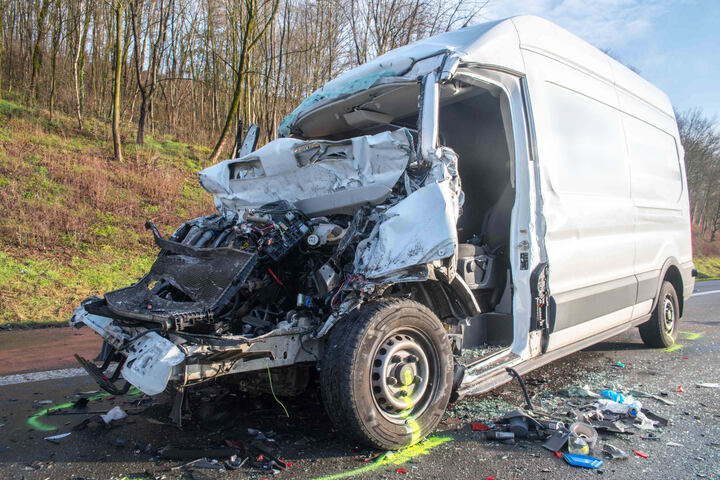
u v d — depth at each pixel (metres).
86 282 8.99
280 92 22.56
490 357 3.98
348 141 3.86
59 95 20.42
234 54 20.64
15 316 7.31
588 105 5.17
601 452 3.29
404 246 3.25
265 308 3.72
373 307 3.26
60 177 12.65
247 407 4.00
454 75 3.71
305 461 3.07
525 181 4.16
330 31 19.83
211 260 3.60
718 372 5.51
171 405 4.07
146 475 2.86
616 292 5.33
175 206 13.47
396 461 3.11
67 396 4.31
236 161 4.63
